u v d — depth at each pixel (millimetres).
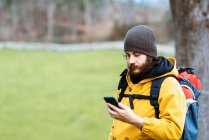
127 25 44312
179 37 5812
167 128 2842
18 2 62938
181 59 5793
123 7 67812
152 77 3018
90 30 63312
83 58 30984
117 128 3174
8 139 16188
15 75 26016
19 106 20203
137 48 2986
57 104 20531
